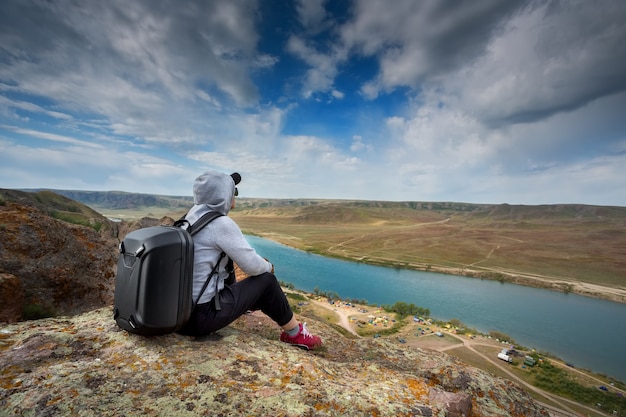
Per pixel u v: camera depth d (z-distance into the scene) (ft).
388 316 282.15
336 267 545.85
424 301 374.84
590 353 266.16
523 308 379.35
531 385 182.39
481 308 364.17
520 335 292.40
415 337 236.02
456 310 348.79
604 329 328.08
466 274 559.38
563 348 271.49
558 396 173.17
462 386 13.97
